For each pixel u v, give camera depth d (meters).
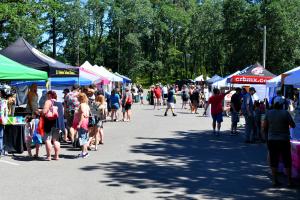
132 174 9.09
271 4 46.53
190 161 10.88
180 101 48.44
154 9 89.44
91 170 9.44
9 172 9.09
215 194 7.52
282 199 7.29
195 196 7.34
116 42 80.62
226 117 26.98
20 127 11.74
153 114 28.12
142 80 89.50
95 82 23.41
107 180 8.45
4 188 7.65
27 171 9.22
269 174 9.37
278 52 47.53
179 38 91.19
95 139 12.44
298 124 11.26
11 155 11.38
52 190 7.54
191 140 15.17
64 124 13.93
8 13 32.66
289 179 8.24
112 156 11.40
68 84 20.89
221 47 65.56
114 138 15.24
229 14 51.34
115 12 78.00
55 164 10.11
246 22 48.62
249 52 48.56
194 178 8.83
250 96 14.66
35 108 13.18
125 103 22.81
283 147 8.27
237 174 9.34
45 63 13.91
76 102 13.87
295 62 50.06
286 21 46.03
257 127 14.80
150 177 8.82
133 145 13.59
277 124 8.34
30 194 7.23
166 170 9.62
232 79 25.58
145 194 7.39
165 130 18.34
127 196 7.22
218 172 9.52
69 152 11.98
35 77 12.55
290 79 13.61
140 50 80.19
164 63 89.50
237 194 7.56
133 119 24.06
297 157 8.78
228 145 14.02
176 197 7.24
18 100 21.39
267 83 21.44
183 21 87.88
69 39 73.81
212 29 77.56
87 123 11.14
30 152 11.12
